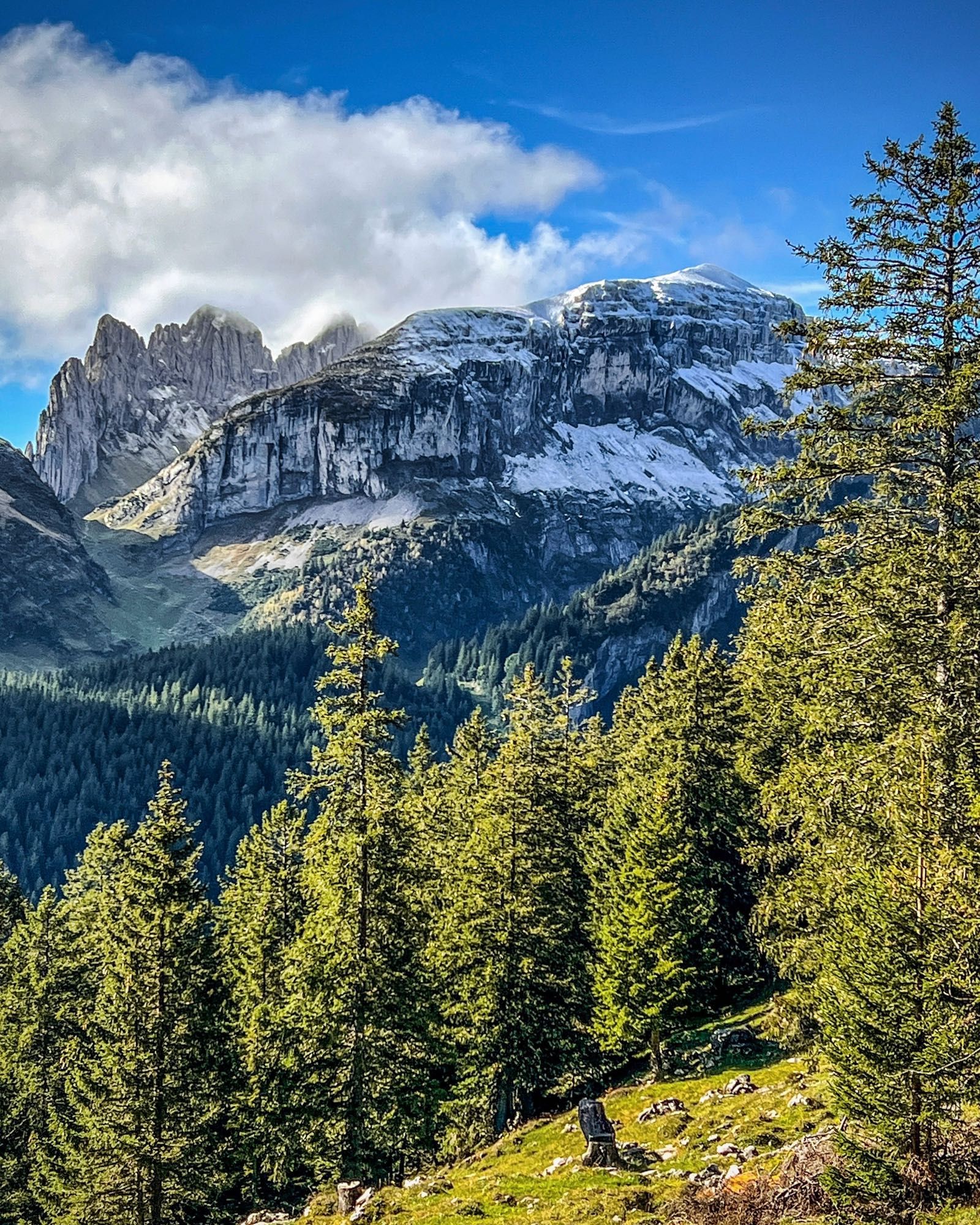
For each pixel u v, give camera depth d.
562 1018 40.81
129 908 36.47
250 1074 41.97
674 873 43.97
